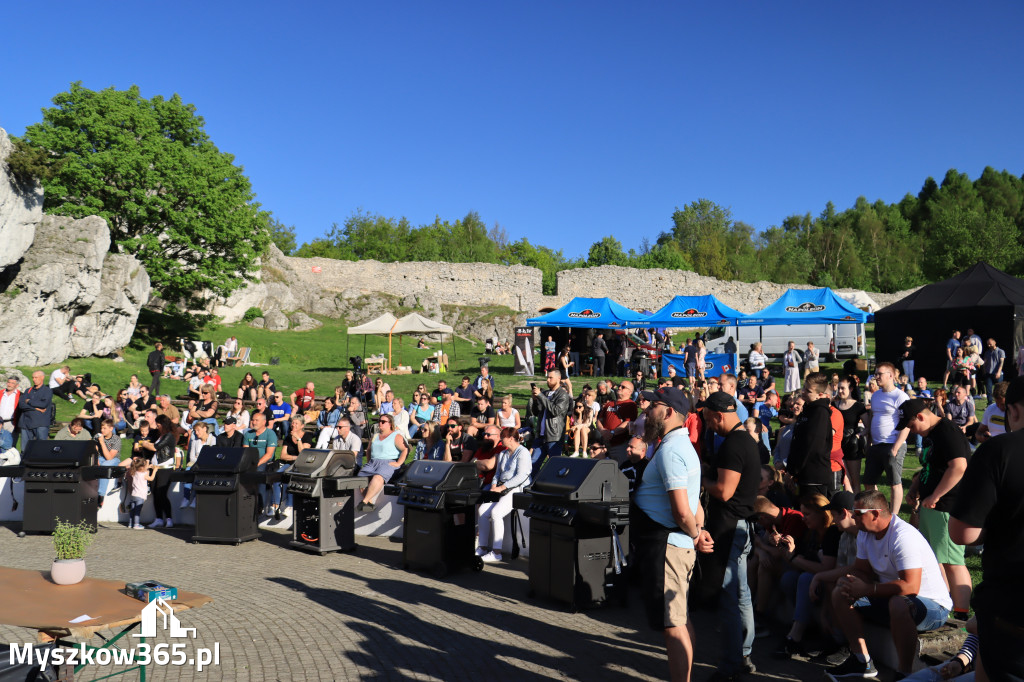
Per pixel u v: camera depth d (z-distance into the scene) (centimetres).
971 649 434
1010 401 341
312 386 1894
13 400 1433
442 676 520
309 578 803
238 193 3981
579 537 672
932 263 8550
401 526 1036
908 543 494
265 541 1017
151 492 1156
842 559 556
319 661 550
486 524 889
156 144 3616
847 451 864
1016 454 315
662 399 490
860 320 2384
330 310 5322
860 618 506
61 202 3475
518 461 891
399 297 5697
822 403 693
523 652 568
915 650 484
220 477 993
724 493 502
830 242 9962
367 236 10331
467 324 5319
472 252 9875
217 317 4338
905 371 2227
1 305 2580
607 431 1039
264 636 609
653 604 471
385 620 650
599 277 6103
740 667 504
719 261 9688
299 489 935
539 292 6106
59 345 2797
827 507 580
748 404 1644
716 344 3072
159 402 1733
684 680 457
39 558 909
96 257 2927
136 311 3170
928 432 615
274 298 5022
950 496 586
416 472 845
